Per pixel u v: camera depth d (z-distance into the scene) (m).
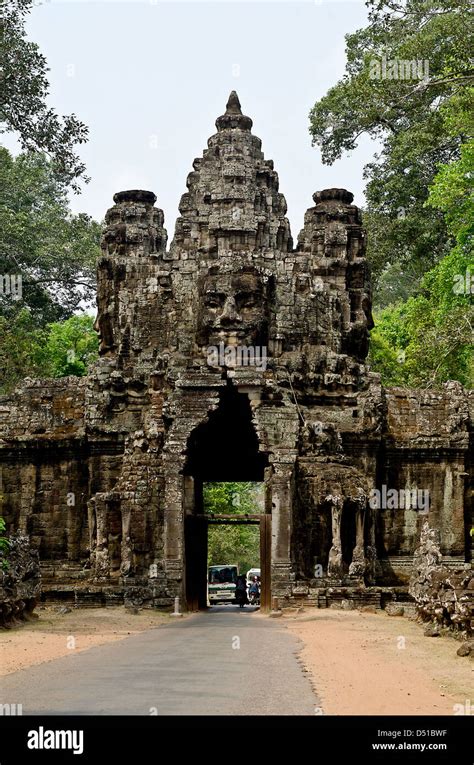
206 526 49.84
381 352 74.62
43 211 84.69
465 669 23.14
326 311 51.50
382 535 50.34
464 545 50.53
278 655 25.73
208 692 18.86
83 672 21.86
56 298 83.75
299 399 49.78
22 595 35.84
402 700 18.50
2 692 18.86
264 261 50.38
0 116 49.50
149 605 44.59
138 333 51.16
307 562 45.38
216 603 68.56
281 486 45.00
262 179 51.94
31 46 46.50
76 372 82.75
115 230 52.84
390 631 33.59
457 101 52.12
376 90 61.97
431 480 50.97
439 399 51.94
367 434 49.75
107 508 47.25
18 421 52.44
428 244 69.88
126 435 49.97
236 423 51.38
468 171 53.06
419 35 59.41
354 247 53.34
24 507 51.81
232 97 53.09
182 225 51.66
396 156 66.88
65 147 46.72
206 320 48.09
